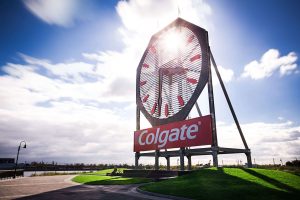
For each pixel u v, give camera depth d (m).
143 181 27.11
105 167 91.81
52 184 24.36
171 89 35.81
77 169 94.44
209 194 13.90
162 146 34.19
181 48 36.19
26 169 96.62
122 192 17.39
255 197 12.77
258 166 46.75
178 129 32.44
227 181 17.94
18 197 14.62
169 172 32.09
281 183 16.84
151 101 38.88
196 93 32.03
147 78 40.75
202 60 32.59
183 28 36.84
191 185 17.30
